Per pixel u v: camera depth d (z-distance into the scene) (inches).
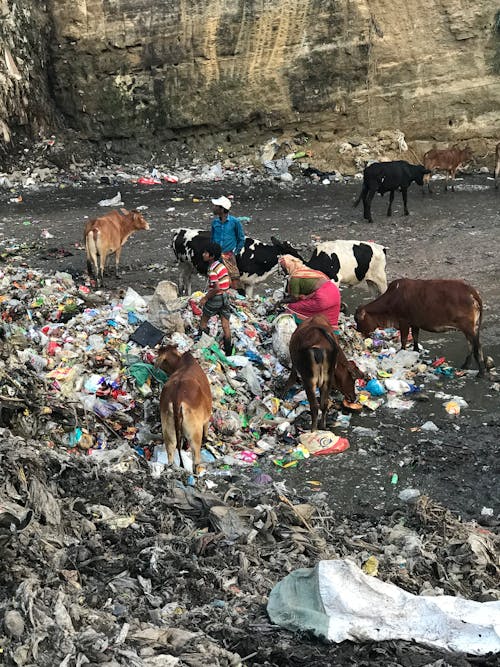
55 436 328.2
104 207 827.4
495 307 535.2
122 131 1025.5
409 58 1002.1
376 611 216.5
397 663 200.7
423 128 1025.5
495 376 422.0
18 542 233.9
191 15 985.5
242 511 274.8
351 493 313.0
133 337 409.1
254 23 981.8
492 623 214.1
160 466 308.0
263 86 1002.7
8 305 470.0
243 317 466.3
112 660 193.2
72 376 372.2
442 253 658.2
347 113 1012.5
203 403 311.1
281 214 803.4
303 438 351.9
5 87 956.0
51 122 1016.9
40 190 911.7
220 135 1026.1
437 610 215.2
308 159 1007.6
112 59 1007.0
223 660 201.6
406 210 781.3
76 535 253.6
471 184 927.7
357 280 510.3
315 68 997.2
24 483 260.8
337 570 225.0
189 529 266.7
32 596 208.4
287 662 203.0
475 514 296.4
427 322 430.9
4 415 319.3
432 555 259.9
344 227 747.4
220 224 485.7
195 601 230.4
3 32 963.3
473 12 983.0
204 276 534.0
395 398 396.5
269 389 398.3
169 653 201.3
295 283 419.5
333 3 973.2
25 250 660.7
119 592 227.3
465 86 1010.1
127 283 574.2
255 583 239.8
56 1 993.5
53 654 193.9
